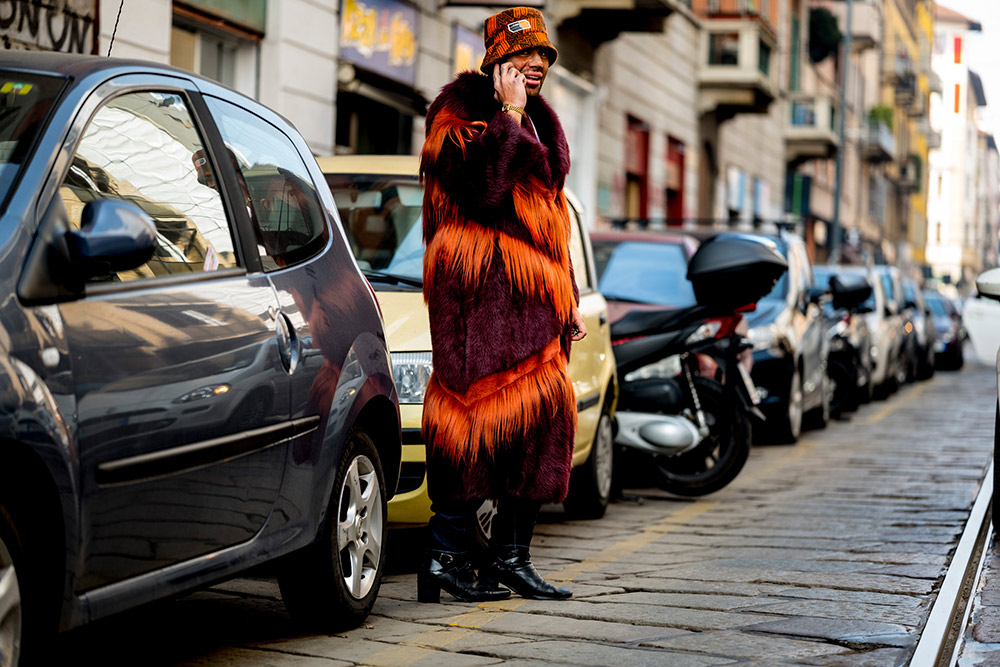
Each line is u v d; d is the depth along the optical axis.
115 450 3.65
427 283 5.30
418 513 6.25
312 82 14.22
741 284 8.81
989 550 6.86
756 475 10.59
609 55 24.53
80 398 3.54
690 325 8.96
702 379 9.05
